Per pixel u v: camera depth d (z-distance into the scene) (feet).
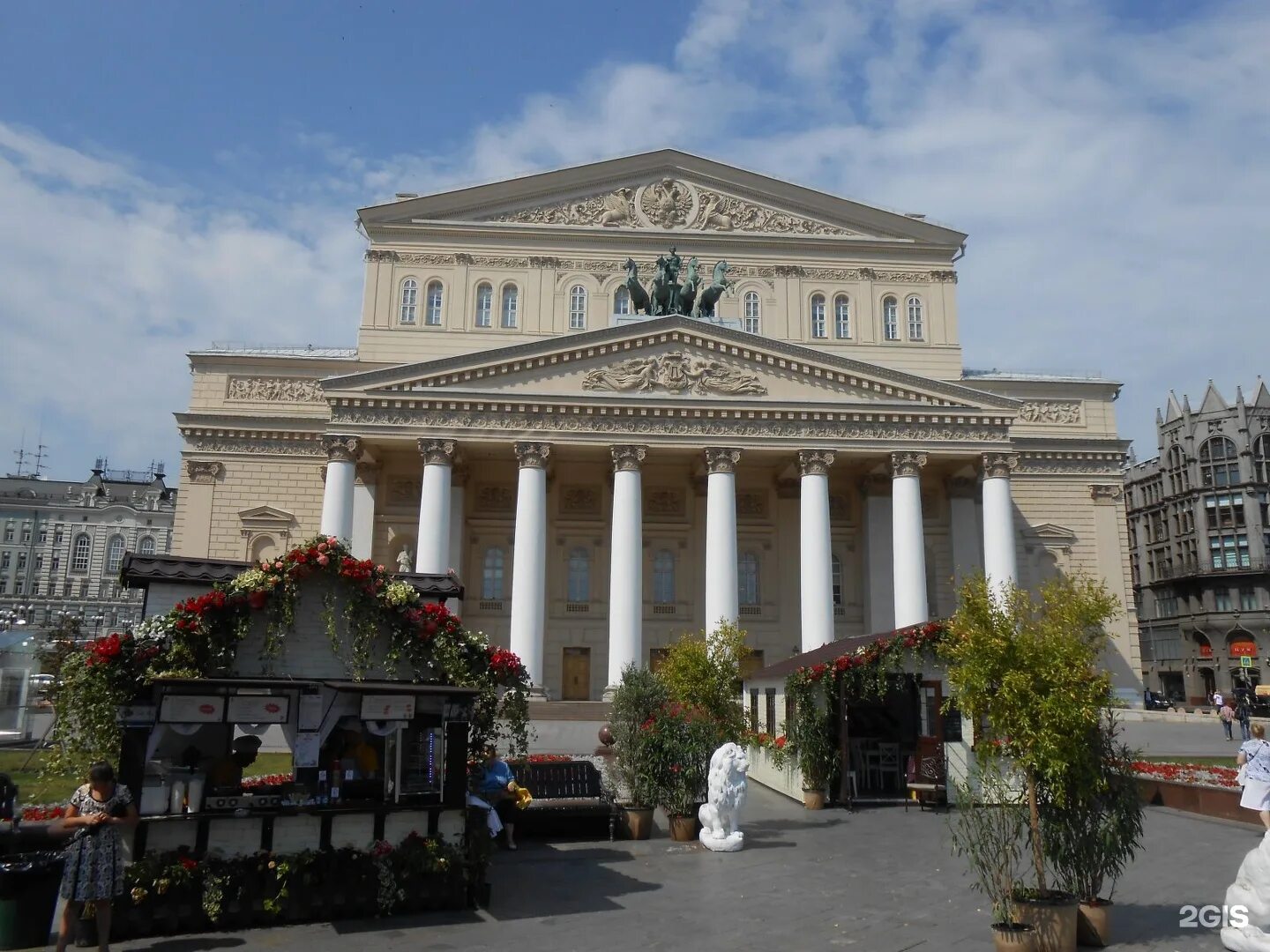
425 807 49.70
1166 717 177.68
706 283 208.74
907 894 53.36
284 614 49.24
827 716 86.02
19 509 436.35
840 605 190.19
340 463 160.56
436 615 52.03
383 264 204.85
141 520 448.65
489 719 55.26
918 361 209.15
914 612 163.63
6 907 42.16
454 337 202.49
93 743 44.98
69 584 435.94
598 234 208.44
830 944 43.65
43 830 46.62
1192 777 86.84
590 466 192.65
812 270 211.41
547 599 187.83
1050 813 42.83
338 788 50.52
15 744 120.57
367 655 50.70
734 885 55.72
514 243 207.51
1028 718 42.09
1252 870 42.16
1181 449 339.16
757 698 109.70
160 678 44.42
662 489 193.98
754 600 190.29
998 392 209.77
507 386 166.20
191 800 46.26
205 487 193.16
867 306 210.79
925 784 84.12
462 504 178.91
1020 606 45.52
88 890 38.88
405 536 182.70
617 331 168.25
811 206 213.46
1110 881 55.83
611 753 79.87
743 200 213.25
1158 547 351.87
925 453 169.89
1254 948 40.88
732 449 167.22
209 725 51.13
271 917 46.03
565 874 58.70
